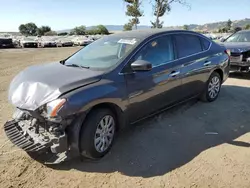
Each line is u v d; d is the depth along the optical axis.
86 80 3.48
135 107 4.03
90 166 3.47
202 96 5.80
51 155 3.51
